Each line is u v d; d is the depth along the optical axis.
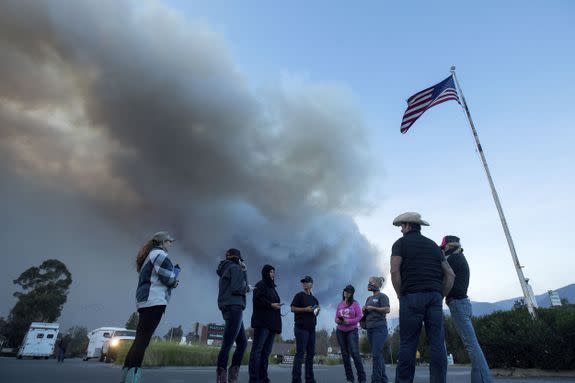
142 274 4.09
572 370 9.27
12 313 63.03
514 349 10.02
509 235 12.91
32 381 6.49
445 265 3.70
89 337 27.92
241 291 5.08
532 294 11.54
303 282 6.38
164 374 9.83
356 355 6.60
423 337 21.31
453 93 15.69
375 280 6.20
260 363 5.55
